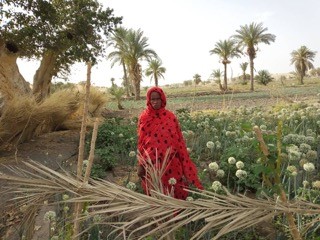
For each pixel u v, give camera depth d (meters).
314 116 7.89
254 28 49.56
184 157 3.64
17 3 13.48
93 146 1.92
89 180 1.29
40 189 1.29
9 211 3.98
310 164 2.91
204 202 1.03
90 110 13.54
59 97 10.79
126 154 6.57
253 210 0.98
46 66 15.42
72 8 15.31
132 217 1.09
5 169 5.95
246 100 27.89
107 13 15.58
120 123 11.90
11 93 11.84
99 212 1.11
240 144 5.27
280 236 2.90
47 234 3.25
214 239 0.94
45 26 14.60
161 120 3.60
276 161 1.32
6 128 7.90
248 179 4.10
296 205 0.99
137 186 4.66
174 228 1.01
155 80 56.09
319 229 2.95
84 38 15.73
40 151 7.86
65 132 10.46
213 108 21.27
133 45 40.50
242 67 67.50
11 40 13.04
